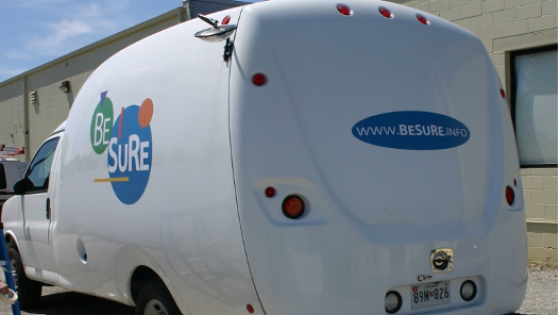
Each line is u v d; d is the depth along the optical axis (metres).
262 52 3.92
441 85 4.40
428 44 4.43
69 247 5.64
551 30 8.62
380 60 4.20
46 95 20.98
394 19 4.38
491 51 9.30
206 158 3.98
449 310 4.13
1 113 24.80
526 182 8.95
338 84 4.03
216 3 12.77
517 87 9.22
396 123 4.15
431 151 4.23
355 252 3.84
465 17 9.56
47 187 6.29
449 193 4.25
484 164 4.47
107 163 5.01
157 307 4.62
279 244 3.68
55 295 8.33
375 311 3.89
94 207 5.15
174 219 4.18
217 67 4.09
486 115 4.59
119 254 4.80
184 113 4.25
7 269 4.73
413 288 4.04
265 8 4.06
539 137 9.02
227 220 3.79
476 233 4.28
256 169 3.74
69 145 5.81
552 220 8.67
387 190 4.02
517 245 4.50
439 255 4.10
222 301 3.90
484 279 4.29
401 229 4.02
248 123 3.80
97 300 7.95
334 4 4.23
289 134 3.84
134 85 4.90
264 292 3.67
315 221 3.78
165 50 4.69
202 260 3.96
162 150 4.37
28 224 6.68
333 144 3.92
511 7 9.05
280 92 3.88
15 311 4.76
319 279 3.74
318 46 4.05
